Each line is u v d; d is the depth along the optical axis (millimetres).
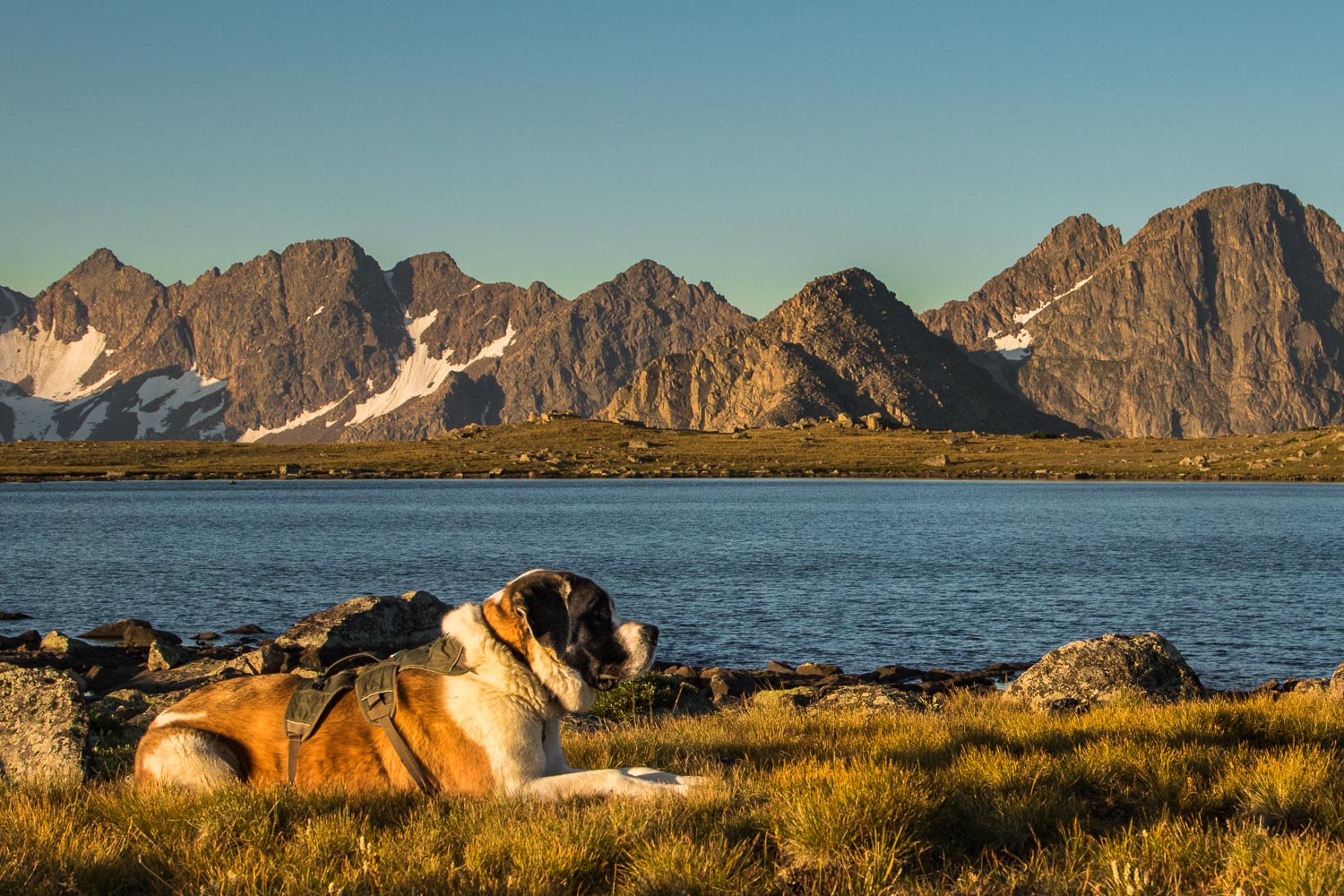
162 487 159125
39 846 6055
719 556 60750
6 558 58031
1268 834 6102
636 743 10047
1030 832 6309
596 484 180125
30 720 10078
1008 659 29609
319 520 91312
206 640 31344
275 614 38281
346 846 5820
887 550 64375
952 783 7230
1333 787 6973
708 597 42719
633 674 6500
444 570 53250
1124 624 35812
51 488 154250
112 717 12703
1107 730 9961
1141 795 7227
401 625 24375
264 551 62938
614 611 6613
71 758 9750
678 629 34562
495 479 196500
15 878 5516
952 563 56781
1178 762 7879
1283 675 26938
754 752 9531
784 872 5555
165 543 67812
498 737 6426
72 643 25141
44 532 75688
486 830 5855
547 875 5340
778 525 86438
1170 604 40875
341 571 52656
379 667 6793
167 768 6988
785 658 29625
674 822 6113
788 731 11141
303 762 6832
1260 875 5281
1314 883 4969
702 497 135750
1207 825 6496
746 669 27406
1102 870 5500
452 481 189500
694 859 5391
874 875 5344
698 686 21672
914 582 47812
